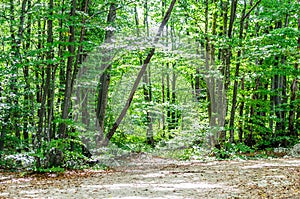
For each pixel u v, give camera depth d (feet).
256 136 65.05
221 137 50.67
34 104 41.06
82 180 30.68
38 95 50.14
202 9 57.41
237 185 26.40
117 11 53.47
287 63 51.85
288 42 46.44
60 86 42.24
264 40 47.01
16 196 23.30
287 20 62.44
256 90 61.62
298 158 47.29
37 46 48.52
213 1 55.83
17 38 36.88
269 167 36.32
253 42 47.03
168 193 23.85
